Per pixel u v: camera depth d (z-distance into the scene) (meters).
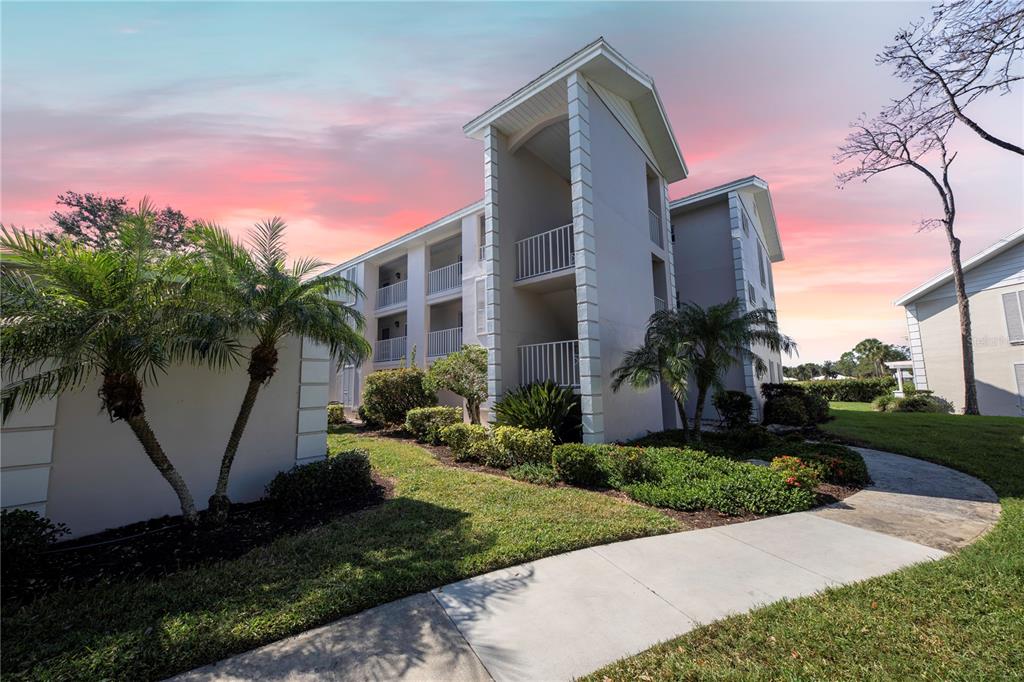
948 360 17.66
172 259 4.75
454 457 8.77
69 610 3.11
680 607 3.11
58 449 4.65
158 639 2.74
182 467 5.48
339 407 16.61
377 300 20.53
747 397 12.00
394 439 11.95
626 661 2.50
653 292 12.20
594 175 9.63
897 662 2.38
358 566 3.81
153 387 5.35
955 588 3.16
